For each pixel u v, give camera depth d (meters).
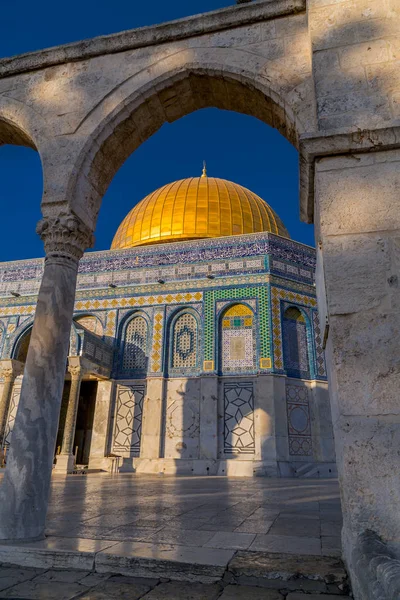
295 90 4.50
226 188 24.34
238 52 4.90
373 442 2.88
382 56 4.02
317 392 15.81
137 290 17.75
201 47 5.07
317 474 14.41
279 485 9.88
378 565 2.15
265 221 23.88
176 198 23.72
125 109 5.16
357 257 3.35
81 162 5.02
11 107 5.52
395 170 3.53
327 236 3.46
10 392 16.47
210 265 17.38
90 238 5.17
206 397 15.49
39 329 4.43
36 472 3.89
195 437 15.24
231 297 16.69
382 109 3.81
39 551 3.29
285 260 17.23
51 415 4.20
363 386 3.02
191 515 5.00
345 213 3.49
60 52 5.52
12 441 3.99
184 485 9.58
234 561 3.00
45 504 3.88
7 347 17.73
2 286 18.89
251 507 5.77
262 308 16.20
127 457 15.49
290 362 16.03
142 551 3.23
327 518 4.82
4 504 3.69
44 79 5.56
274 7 4.92
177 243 18.03
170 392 16.11
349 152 3.65
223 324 16.61
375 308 3.18
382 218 3.42
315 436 15.37
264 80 4.66
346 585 2.69
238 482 10.82
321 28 4.28
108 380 16.70
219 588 2.74
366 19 4.20
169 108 5.44
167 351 16.66
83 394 18.06
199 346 16.42
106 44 5.39
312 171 3.82
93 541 3.57
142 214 24.09
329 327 3.31
